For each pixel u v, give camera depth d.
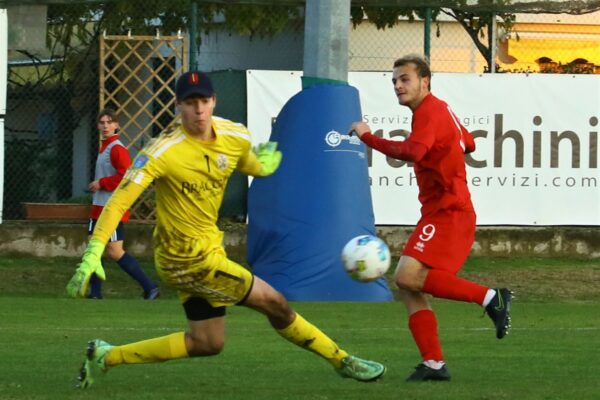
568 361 22.69
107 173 35.75
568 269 42.22
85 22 46.06
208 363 22.22
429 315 19.69
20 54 46.91
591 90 44.00
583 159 44.09
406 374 20.83
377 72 42.91
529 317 31.38
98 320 29.59
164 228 16.95
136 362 17.97
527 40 53.12
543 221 43.97
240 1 42.53
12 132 46.88
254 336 26.64
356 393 18.23
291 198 35.56
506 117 43.66
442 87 43.38
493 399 17.72
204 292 17.23
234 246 42.72
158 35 43.75
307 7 36.72
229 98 42.88
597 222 44.22
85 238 42.84
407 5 43.12
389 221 43.16
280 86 42.47
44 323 28.86
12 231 42.56
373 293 35.28
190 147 16.61
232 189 43.22
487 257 43.75
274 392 18.42
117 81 44.09
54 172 46.75
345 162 35.78
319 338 18.06
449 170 19.31
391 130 43.06
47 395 17.92
